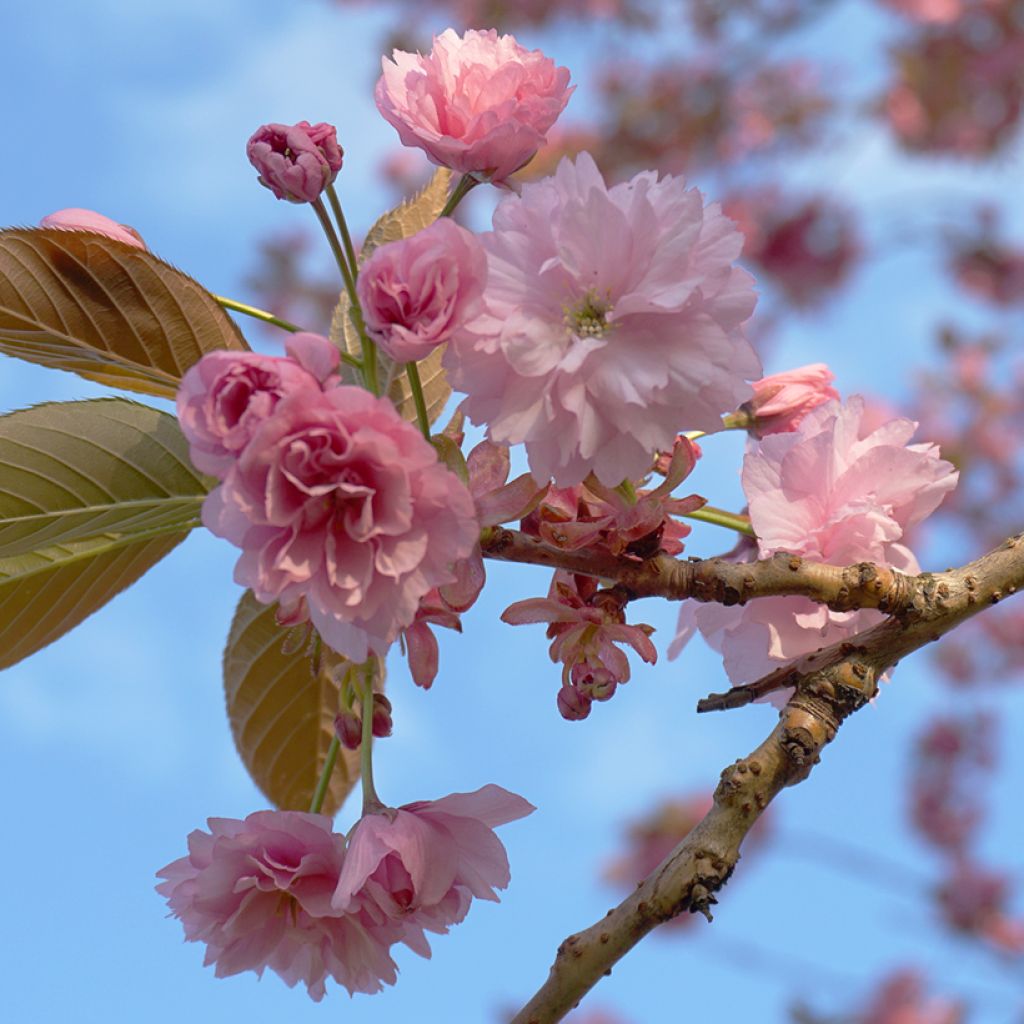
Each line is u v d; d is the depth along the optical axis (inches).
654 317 23.5
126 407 25.1
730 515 25.5
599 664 24.4
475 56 24.7
